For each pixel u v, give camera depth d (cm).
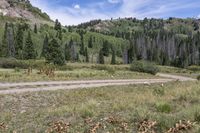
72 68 6400
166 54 17150
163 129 956
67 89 2489
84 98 2025
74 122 1093
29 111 1501
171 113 1194
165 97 1648
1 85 2612
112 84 3117
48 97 2083
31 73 3941
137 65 6506
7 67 5925
